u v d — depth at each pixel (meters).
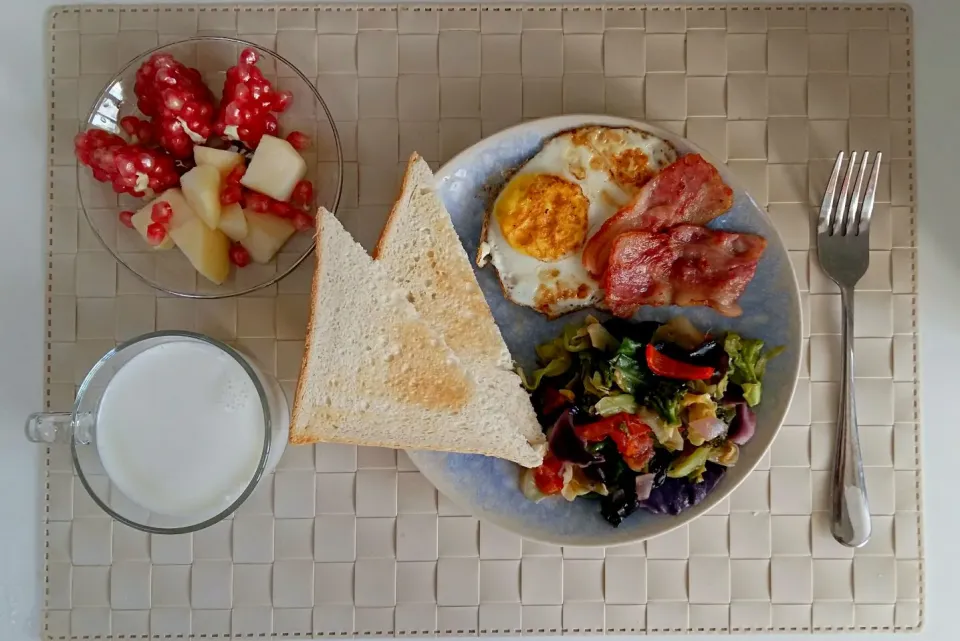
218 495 0.48
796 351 0.49
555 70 0.52
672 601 0.52
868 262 0.51
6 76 0.53
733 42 0.52
